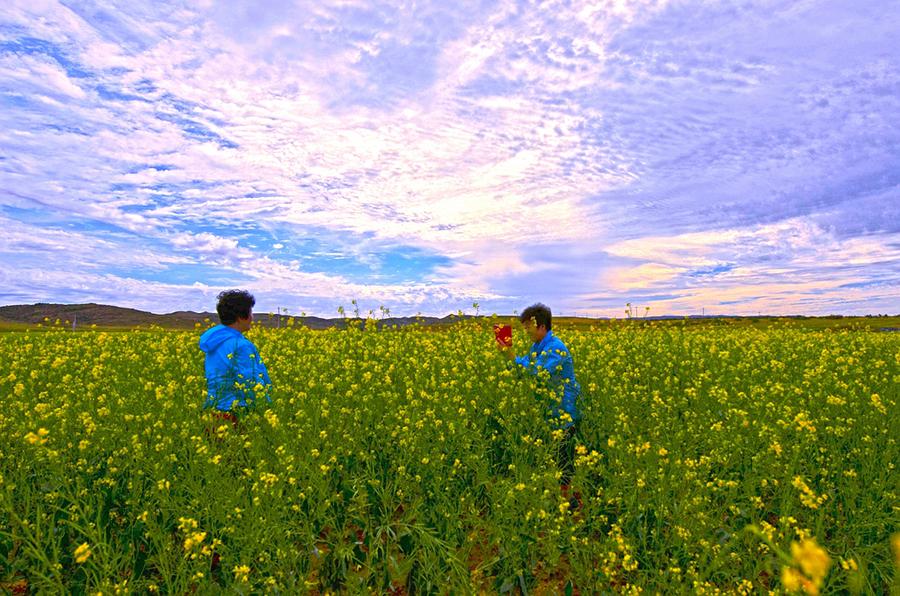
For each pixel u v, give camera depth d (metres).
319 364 9.61
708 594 4.15
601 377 9.14
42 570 4.44
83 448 5.71
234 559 4.66
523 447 6.50
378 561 5.11
